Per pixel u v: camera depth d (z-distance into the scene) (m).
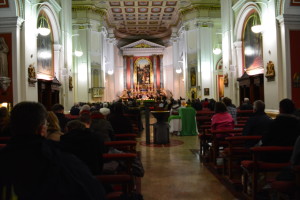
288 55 9.19
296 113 4.85
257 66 11.59
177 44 27.22
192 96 21.23
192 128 10.95
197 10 20.94
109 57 26.55
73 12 20.00
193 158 6.93
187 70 21.98
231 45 13.78
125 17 25.48
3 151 1.36
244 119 8.19
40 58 11.20
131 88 31.33
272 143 3.67
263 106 4.61
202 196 4.24
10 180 1.29
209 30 20.92
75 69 19.69
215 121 5.79
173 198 4.17
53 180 1.29
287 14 9.17
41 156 1.34
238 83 13.24
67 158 1.40
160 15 25.16
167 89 31.02
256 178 3.60
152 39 32.31
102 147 2.79
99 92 20.36
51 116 3.59
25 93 8.89
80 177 1.35
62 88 13.38
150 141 9.71
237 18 13.04
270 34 9.95
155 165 6.25
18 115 1.45
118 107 5.66
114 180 2.62
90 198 1.31
